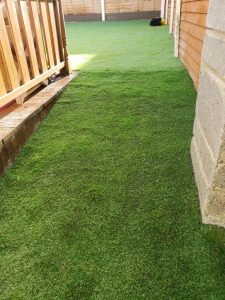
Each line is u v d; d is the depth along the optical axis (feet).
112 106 10.98
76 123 9.78
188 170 6.94
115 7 49.03
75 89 12.74
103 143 8.46
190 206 5.79
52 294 4.19
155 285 4.26
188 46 14.88
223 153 4.52
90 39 29.50
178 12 17.81
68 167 7.38
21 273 4.55
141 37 29.22
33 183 6.81
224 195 4.91
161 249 4.85
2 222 5.63
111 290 4.21
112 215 5.66
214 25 5.09
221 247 4.85
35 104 9.86
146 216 5.59
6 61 8.05
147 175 6.86
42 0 10.71
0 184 6.81
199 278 4.33
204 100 5.95
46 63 11.58
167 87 12.77
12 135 7.69
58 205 6.03
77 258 4.76
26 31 9.32
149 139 8.52
